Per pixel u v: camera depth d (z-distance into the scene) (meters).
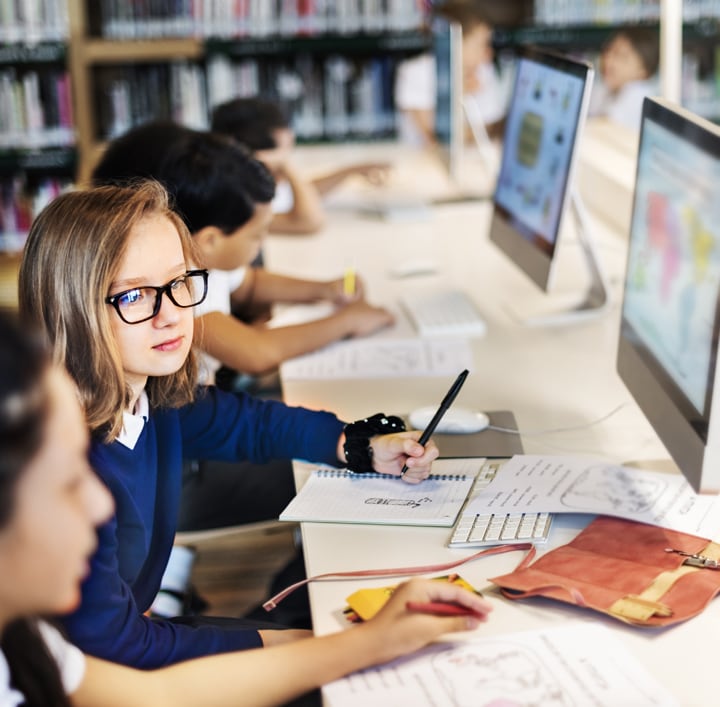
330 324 2.04
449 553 1.26
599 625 1.10
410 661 1.06
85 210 1.21
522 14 4.64
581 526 1.31
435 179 3.40
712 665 1.04
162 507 1.37
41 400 0.72
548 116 2.04
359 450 1.45
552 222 1.99
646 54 3.71
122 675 1.02
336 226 2.98
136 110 4.21
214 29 4.14
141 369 1.26
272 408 1.56
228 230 1.91
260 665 1.05
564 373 1.85
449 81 3.25
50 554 0.74
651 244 1.47
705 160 1.25
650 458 1.50
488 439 1.58
